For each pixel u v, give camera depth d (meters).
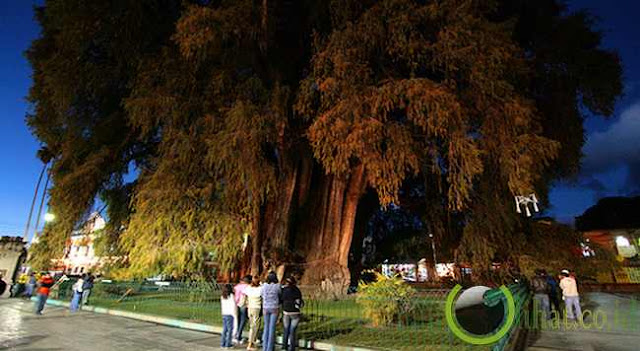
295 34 17.50
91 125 18.14
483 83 12.66
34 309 14.18
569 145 17.47
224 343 7.45
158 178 14.10
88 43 16.52
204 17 13.10
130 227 14.06
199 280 14.61
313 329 8.58
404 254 24.48
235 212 14.63
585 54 16.62
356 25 13.02
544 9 17.78
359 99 12.17
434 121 12.18
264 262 15.78
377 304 8.61
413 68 13.12
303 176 18.14
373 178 12.36
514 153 12.73
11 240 24.89
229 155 13.11
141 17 16.06
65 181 15.93
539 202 16.94
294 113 14.73
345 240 16.72
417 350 6.45
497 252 16.09
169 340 8.13
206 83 15.31
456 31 12.20
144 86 14.88
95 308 13.73
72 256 41.50
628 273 24.84
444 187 18.39
